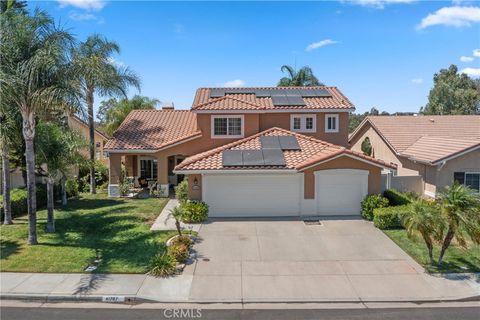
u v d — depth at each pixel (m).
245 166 19.02
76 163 18.50
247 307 10.37
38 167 22.78
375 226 17.47
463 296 10.88
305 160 19.80
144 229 17.08
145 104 40.47
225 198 19.62
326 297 10.85
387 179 23.69
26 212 21.11
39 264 12.92
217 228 17.47
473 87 62.41
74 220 18.97
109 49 26.97
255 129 24.45
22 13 15.05
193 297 10.82
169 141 26.05
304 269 12.75
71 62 15.02
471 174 22.94
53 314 9.91
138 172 30.70
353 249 14.60
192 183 19.72
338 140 25.36
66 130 18.44
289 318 9.74
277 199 19.66
